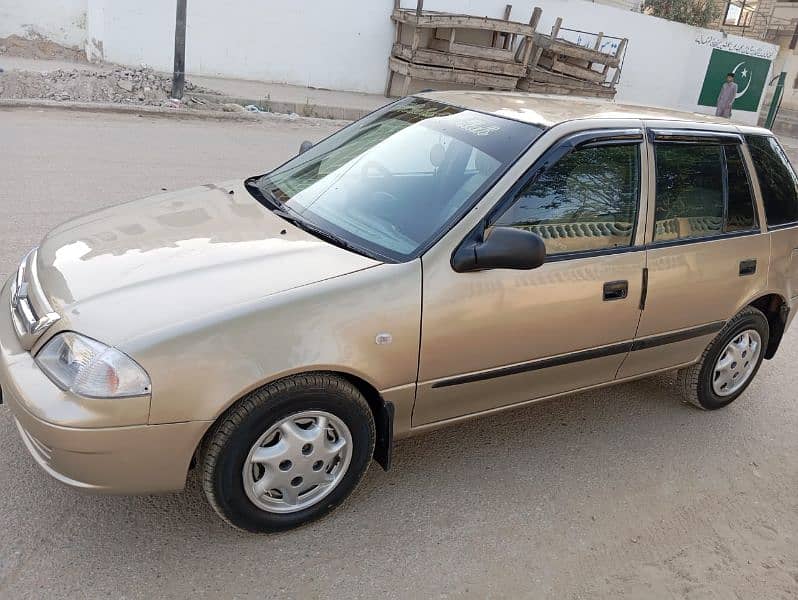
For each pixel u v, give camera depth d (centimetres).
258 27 1474
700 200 399
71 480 259
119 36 1367
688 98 2117
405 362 298
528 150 333
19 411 257
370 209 339
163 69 1421
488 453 383
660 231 377
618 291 357
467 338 312
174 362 253
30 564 270
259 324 267
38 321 272
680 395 461
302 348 272
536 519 336
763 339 462
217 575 277
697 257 391
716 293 406
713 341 433
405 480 350
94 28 1373
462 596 284
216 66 1466
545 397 367
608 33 1884
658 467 394
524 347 334
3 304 312
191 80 1387
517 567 304
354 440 302
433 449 379
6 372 267
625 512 352
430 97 412
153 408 251
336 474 305
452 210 322
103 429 248
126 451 254
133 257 297
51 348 263
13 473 314
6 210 629
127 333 254
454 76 1546
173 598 264
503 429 409
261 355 265
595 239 352
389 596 279
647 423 439
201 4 1405
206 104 1239
